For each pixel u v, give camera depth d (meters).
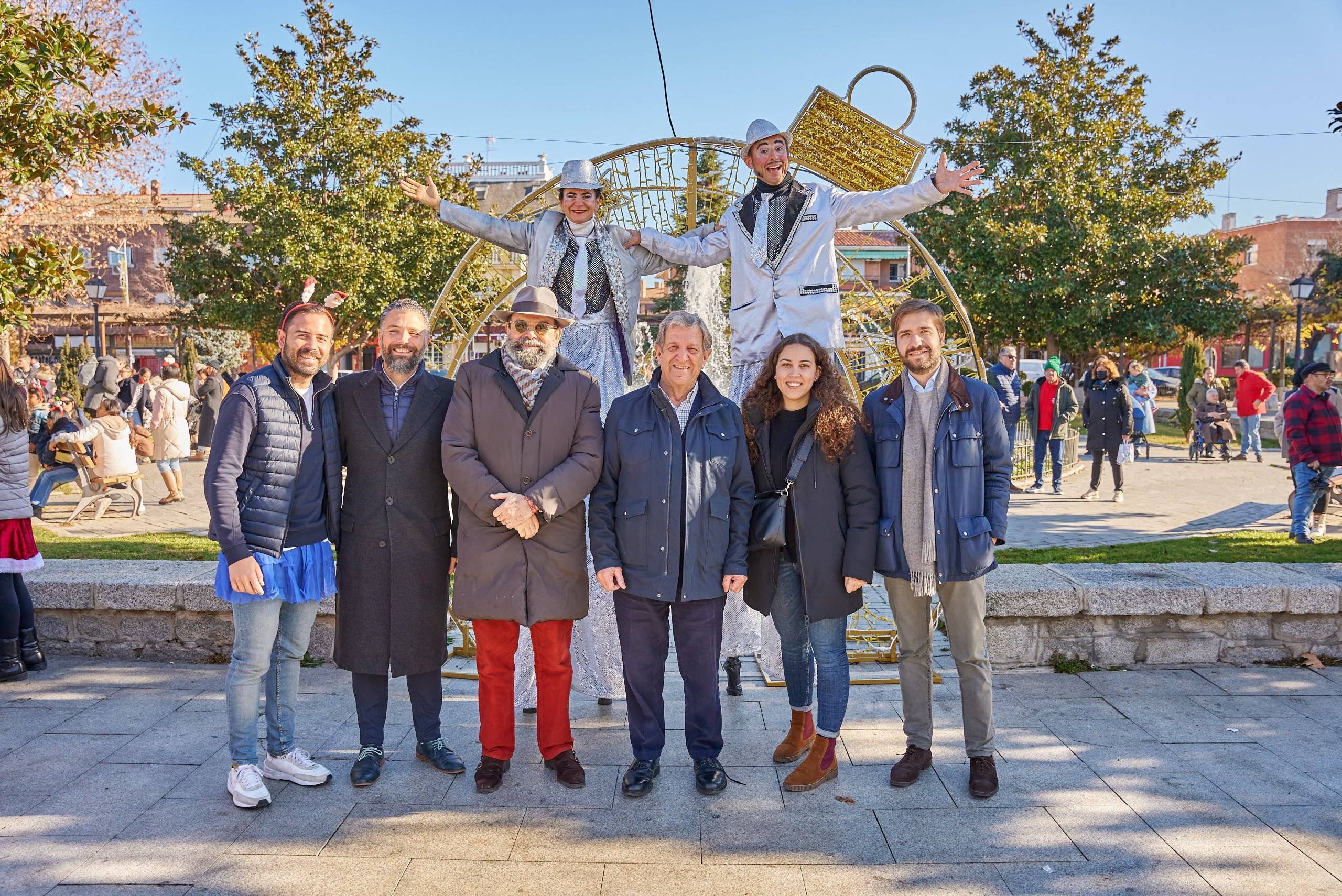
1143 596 4.63
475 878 2.80
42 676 4.62
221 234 19.39
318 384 3.48
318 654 4.87
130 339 30.17
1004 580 4.81
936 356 3.39
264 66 19.80
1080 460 15.49
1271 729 3.92
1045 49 24.42
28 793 3.34
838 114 4.55
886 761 3.68
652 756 3.45
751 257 4.26
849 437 3.38
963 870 2.84
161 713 4.13
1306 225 44.50
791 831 3.11
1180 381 19.55
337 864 2.88
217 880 2.78
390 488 3.43
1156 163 25.53
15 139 5.20
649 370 5.69
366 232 19.38
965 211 22.97
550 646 3.51
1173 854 2.91
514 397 3.44
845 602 3.43
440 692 3.69
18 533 4.42
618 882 2.78
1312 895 2.67
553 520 3.45
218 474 3.14
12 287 5.18
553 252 4.30
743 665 5.06
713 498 3.39
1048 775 3.50
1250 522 9.06
